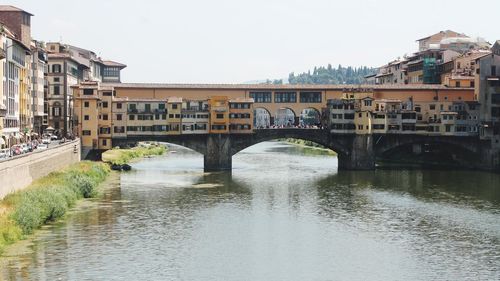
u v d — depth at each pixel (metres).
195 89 168.12
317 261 72.81
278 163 180.00
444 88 174.12
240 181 136.25
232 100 160.88
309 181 137.12
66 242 77.56
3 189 80.81
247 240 81.88
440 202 109.50
